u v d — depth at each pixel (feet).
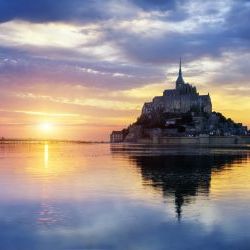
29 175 315.78
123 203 183.21
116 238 127.54
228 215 156.15
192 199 193.06
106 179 284.41
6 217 153.99
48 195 207.10
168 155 652.48
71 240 124.98
